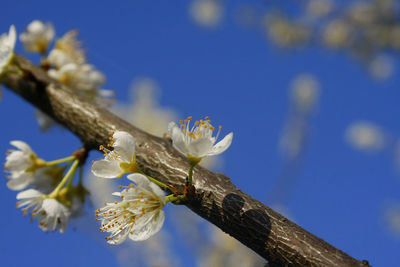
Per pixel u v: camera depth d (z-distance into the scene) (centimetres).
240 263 62
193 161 37
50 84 43
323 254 36
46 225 41
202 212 37
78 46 47
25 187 42
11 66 44
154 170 39
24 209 41
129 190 37
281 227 37
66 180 42
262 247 37
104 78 46
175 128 37
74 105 42
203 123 38
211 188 37
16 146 42
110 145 38
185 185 37
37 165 42
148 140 40
